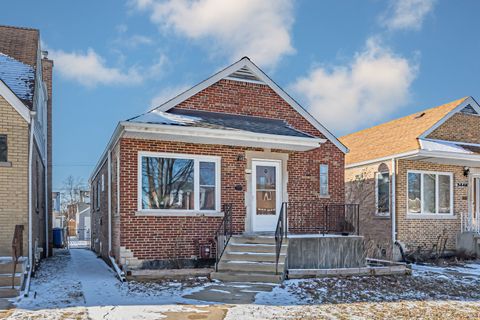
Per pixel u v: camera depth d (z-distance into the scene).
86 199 68.50
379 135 20.83
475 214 18.31
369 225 18.27
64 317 7.09
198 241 12.38
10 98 10.96
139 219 11.73
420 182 17.50
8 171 10.79
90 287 9.75
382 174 17.91
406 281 11.39
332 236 12.62
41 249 14.66
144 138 11.91
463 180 18.27
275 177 14.10
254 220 13.52
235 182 13.20
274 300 8.73
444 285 11.16
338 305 8.46
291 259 11.91
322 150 15.02
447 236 17.62
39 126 14.48
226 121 13.11
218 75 13.91
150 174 12.05
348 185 19.86
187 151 12.57
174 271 10.69
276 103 14.76
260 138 12.42
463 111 18.44
